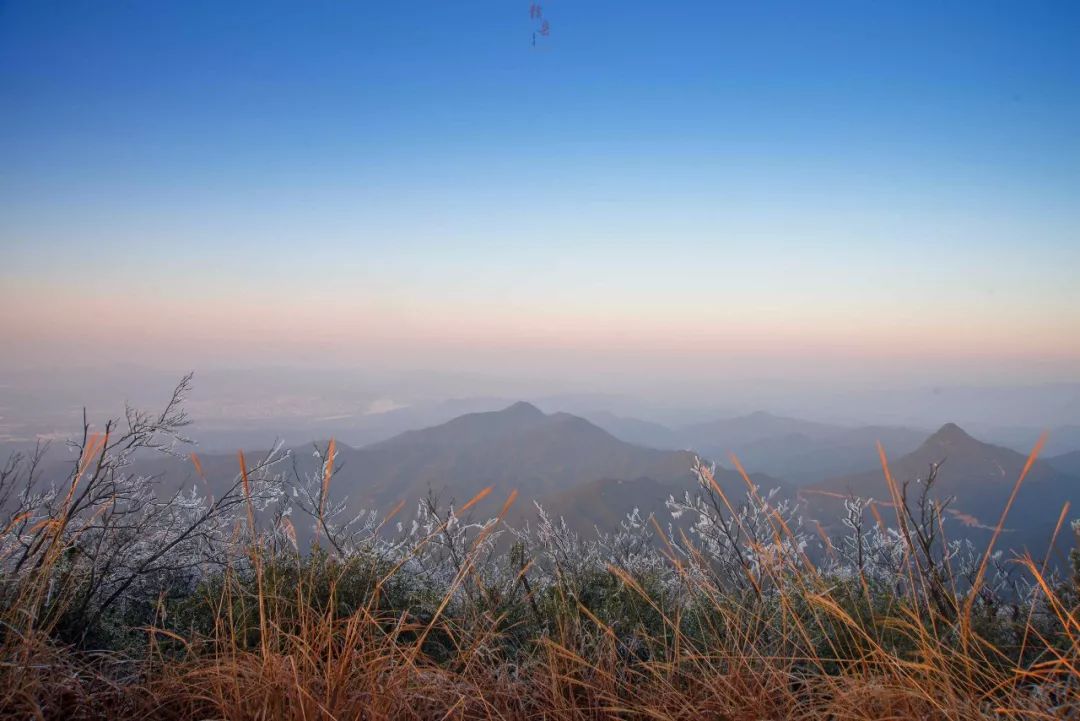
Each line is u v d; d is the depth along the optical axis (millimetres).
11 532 2805
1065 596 3115
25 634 2340
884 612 3197
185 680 2412
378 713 2137
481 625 3096
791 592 3295
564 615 3164
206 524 3568
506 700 2469
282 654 2629
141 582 3434
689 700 2488
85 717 2160
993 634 2939
